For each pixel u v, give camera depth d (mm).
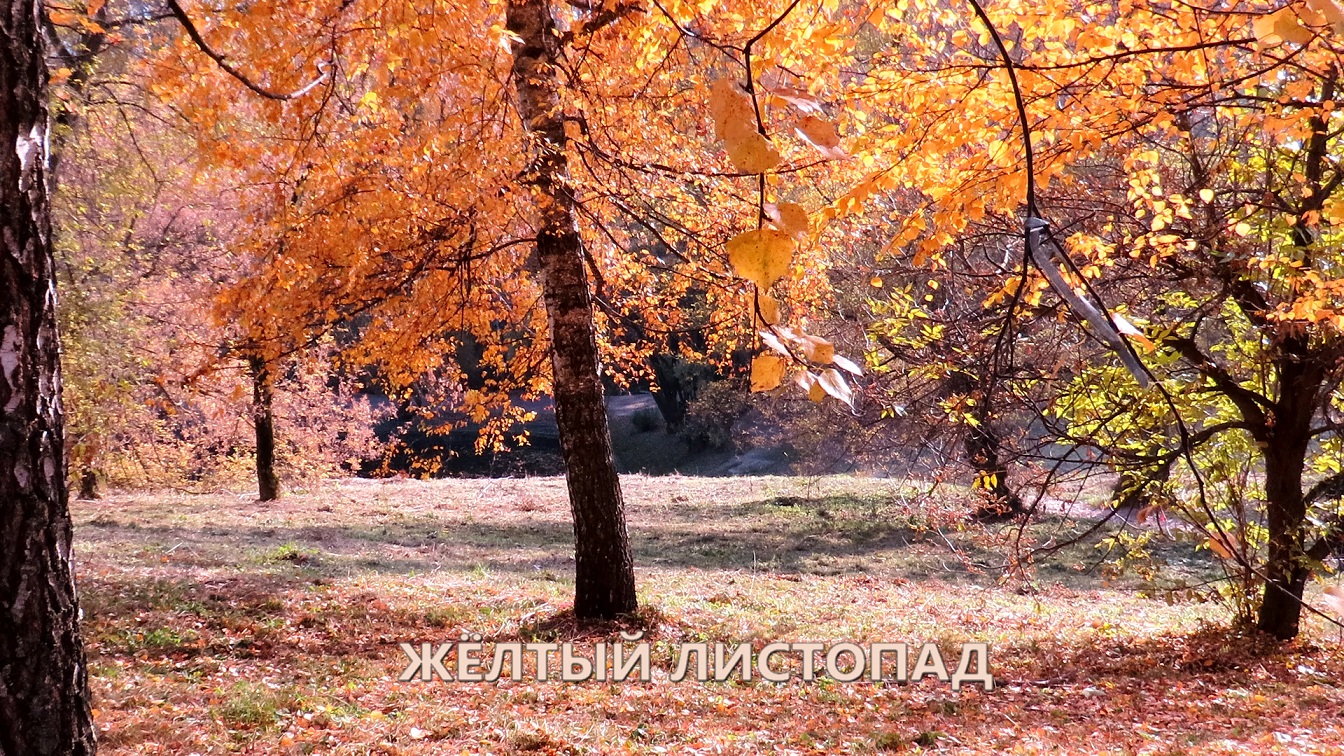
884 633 10336
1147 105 3975
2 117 2684
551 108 7375
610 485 9703
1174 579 14578
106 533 16859
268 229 8812
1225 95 4363
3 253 2684
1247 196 7434
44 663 2742
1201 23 3367
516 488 27219
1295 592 9195
